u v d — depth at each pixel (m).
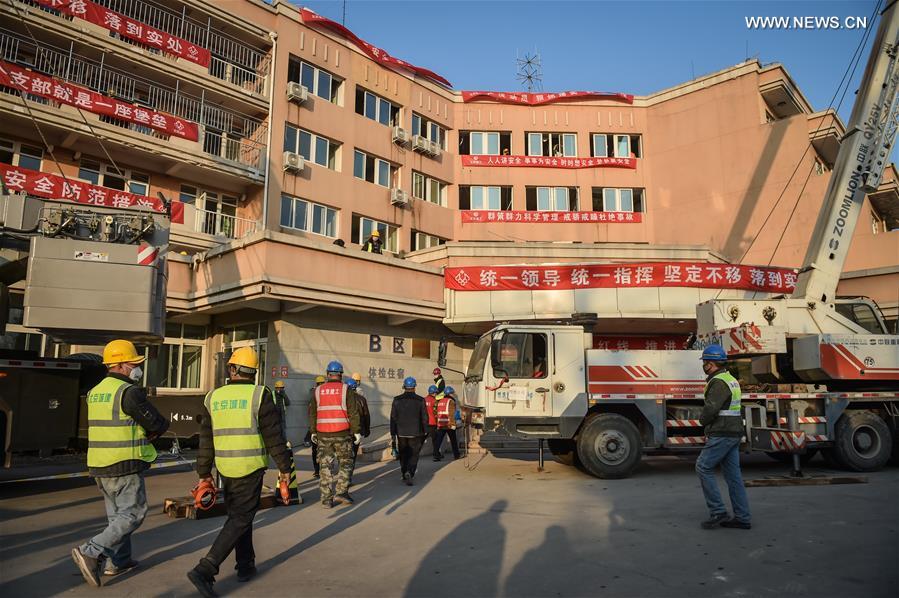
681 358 10.30
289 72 22.94
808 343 10.68
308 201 22.62
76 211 9.85
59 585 4.72
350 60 24.88
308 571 5.04
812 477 9.23
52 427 8.83
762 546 5.50
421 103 27.81
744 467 11.20
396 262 18.09
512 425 9.92
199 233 18.86
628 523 6.50
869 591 4.32
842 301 12.08
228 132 22.05
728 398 6.20
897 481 9.16
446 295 19.41
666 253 21.67
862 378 10.45
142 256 9.78
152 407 5.03
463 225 28.20
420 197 27.17
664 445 10.09
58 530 6.57
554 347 10.19
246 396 4.65
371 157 25.38
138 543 6.02
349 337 18.11
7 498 8.56
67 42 17.98
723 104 28.30
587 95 30.12
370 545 5.86
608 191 29.83
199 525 6.86
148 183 20.16
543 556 5.32
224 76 22.22
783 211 25.97
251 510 4.57
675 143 29.48
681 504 7.50
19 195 9.62
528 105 30.08
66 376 9.09
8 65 16.03
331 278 16.41
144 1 20.09
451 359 20.92
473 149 29.77
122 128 18.22
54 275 9.34
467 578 4.78
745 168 27.28
